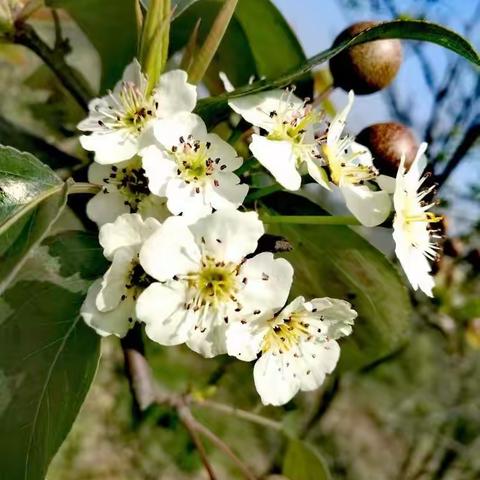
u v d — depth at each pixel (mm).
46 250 86
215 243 83
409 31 86
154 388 109
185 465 276
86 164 110
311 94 107
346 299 113
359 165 95
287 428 143
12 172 77
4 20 110
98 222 89
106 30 118
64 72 116
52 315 83
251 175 101
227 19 89
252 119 90
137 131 89
